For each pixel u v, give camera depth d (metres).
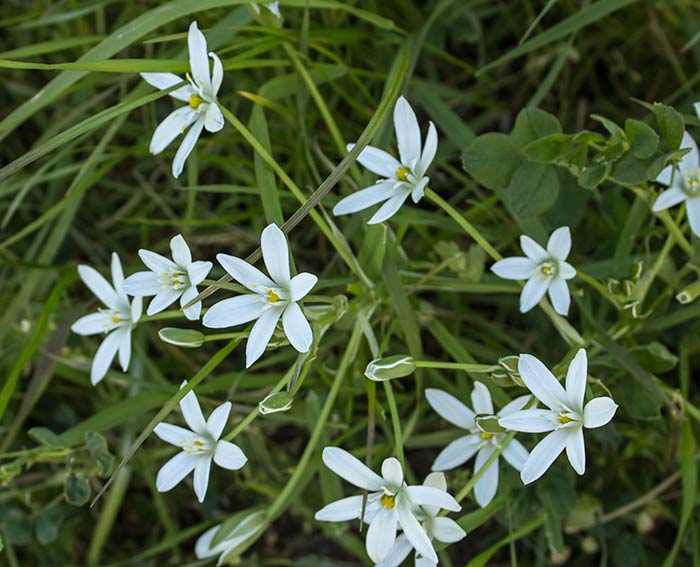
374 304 0.48
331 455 0.43
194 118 0.45
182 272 0.43
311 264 0.59
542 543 0.53
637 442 0.52
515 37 0.61
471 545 0.57
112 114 0.45
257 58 0.55
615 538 0.54
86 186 0.53
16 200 0.53
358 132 0.57
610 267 0.50
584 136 0.45
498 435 0.46
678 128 0.44
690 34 0.57
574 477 0.52
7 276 0.58
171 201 0.59
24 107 0.49
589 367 0.50
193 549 0.59
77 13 0.55
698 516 0.53
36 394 0.52
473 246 0.49
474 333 0.56
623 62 0.59
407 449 0.58
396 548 0.44
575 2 0.58
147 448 0.56
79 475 0.50
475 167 0.46
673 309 0.52
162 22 0.48
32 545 0.58
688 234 0.52
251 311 0.42
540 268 0.45
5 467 0.50
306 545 0.59
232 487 0.59
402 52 0.51
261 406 0.43
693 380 0.56
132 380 0.54
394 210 0.45
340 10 0.55
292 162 0.56
